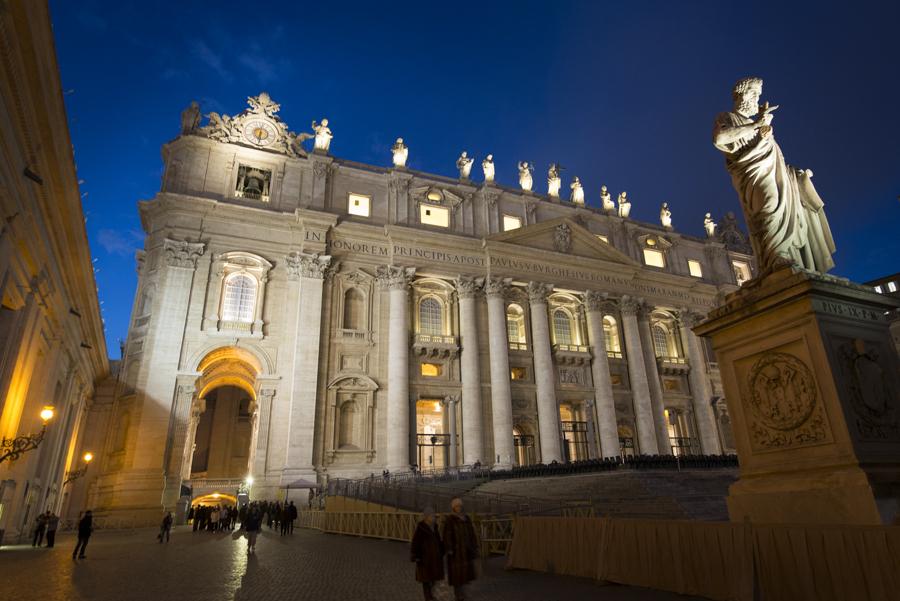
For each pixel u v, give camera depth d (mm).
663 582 7297
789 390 5715
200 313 33281
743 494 6113
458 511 7258
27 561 13672
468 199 43750
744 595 5867
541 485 23844
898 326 12055
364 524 20922
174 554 15312
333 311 36656
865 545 4781
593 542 8766
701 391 46688
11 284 15062
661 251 51375
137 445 29766
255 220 36219
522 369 40969
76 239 18297
